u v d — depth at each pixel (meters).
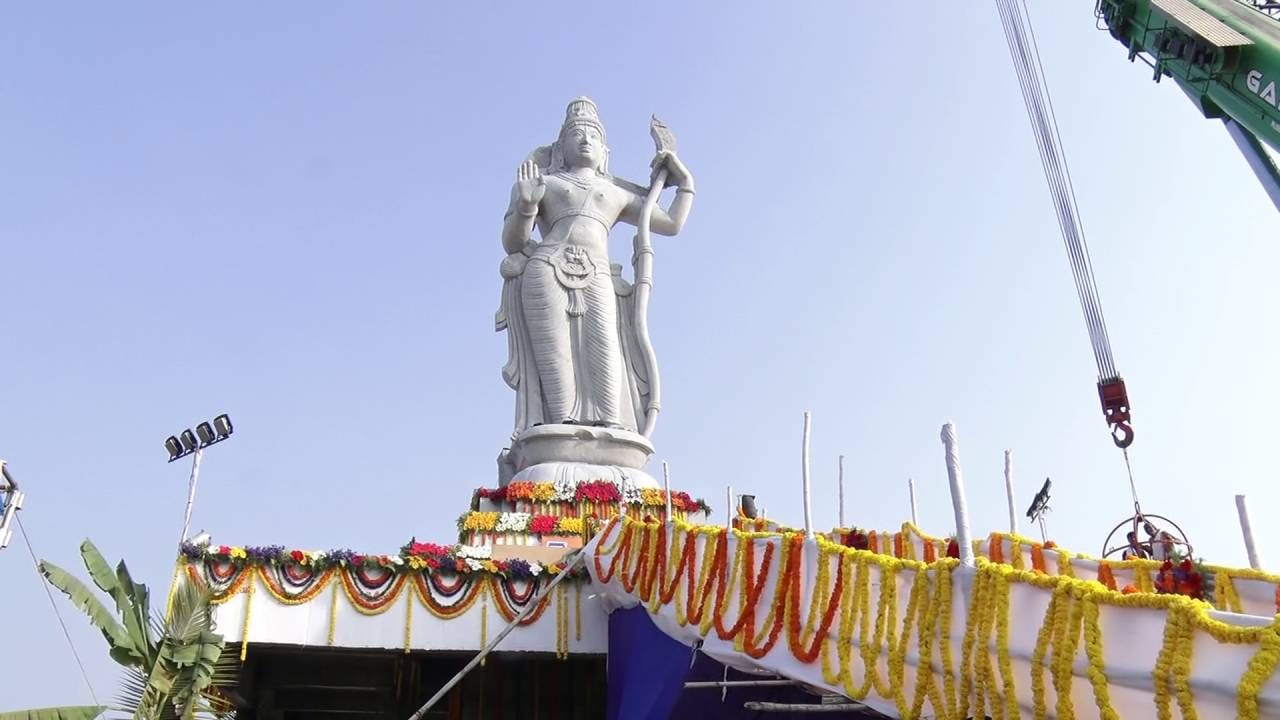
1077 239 12.41
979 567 7.43
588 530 18.75
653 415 21.91
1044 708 6.70
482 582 15.90
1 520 16.53
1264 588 7.71
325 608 15.25
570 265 22.19
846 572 9.02
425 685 18.30
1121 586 8.88
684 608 11.71
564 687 18.11
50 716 13.12
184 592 14.46
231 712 17.58
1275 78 9.81
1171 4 11.06
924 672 7.76
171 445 17.50
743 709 11.62
